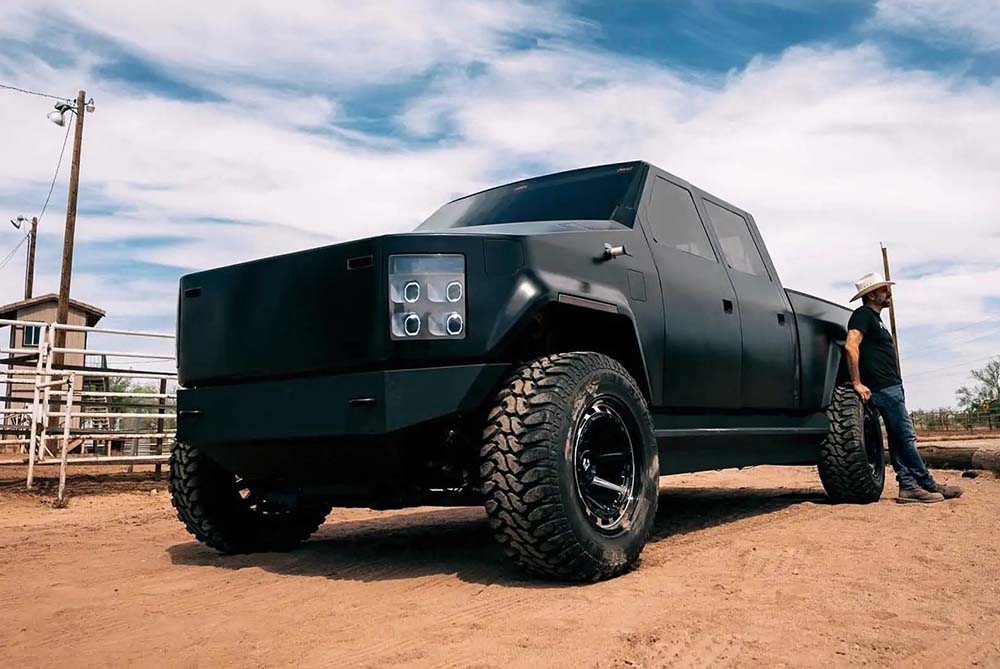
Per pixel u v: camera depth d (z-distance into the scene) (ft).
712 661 6.95
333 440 10.20
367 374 9.85
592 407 10.34
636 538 10.69
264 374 10.90
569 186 14.32
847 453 18.35
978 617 8.28
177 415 11.89
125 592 10.63
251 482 12.84
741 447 15.58
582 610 8.71
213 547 13.55
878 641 7.45
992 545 12.46
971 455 28.78
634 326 11.53
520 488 9.46
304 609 9.30
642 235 12.87
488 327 9.84
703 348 13.58
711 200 16.19
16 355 28.53
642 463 11.09
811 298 18.81
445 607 9.11
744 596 9.21
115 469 34.14
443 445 10.96
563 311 10.96
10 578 11.81
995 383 181.16
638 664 6.90
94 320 77.46
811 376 17.79
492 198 15.16
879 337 19.26
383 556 13.01
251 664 7.23
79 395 27.45
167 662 7.36
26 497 25.49
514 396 9.80
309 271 10.56
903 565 10.91
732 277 15.33
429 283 9.87
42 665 7.38
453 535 15.57
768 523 15.40
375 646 7.64
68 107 61.77
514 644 7.52
